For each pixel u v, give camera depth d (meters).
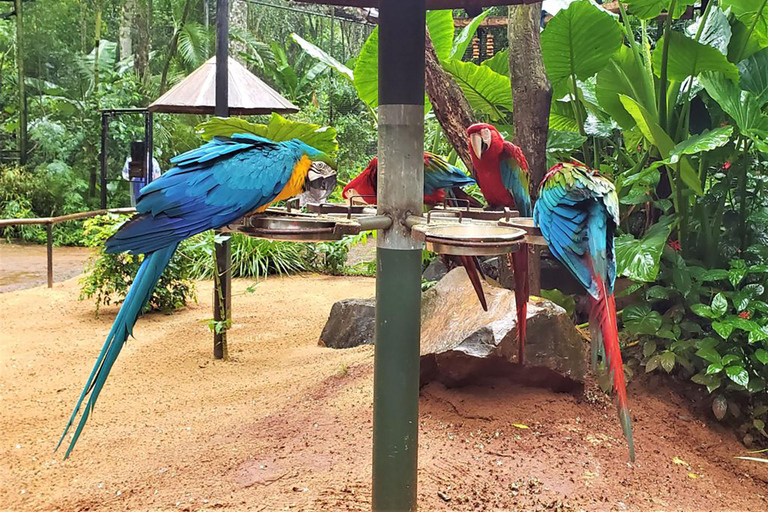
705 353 4.30
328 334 6.17
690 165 4.52
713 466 3.81
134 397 4.79
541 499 2.98
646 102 5.22
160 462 3.57
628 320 4.69
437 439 3.53
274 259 10.24
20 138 16.64
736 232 5.09
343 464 3.25
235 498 3.01
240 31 16.12
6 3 17.86
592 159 6.79
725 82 4.64
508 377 3.99
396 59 2.33
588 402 4.11
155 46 19.86
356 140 17.89
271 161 2.55
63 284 9.51
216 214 2.40
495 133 3.75
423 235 2.18
